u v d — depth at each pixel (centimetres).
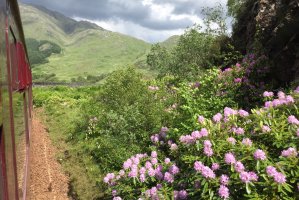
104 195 889
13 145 374
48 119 2153
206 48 1950
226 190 508
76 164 1196
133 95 1379
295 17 989
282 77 1055
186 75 1809
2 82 316
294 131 566
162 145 868
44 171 1168
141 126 1088
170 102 1210
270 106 645
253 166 529
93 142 1287
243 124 629
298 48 991
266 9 1206
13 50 480
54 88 4144
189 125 791
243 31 1720
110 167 1029
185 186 626
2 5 383
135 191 707
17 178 417
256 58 1156
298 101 655
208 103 965
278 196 484
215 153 561
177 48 1988
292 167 509
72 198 988
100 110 1464
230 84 1070
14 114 419
